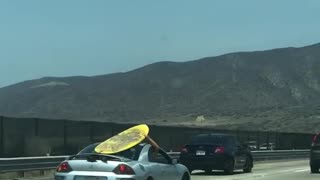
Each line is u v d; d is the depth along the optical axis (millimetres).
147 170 13094
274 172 26844
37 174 23047
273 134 46125
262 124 104250
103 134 30672
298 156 43625
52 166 23203
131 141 13609
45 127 26734
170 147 34844
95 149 13547
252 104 198000
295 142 50125
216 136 25484
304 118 105312
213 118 141625
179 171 14734
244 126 103562
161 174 13664
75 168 12992
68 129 28172
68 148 28047
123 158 12977
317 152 26312
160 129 33812
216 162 24703
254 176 24078
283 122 103625
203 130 38875
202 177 23234
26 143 25516
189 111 196000
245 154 26625
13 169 20938
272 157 39688
